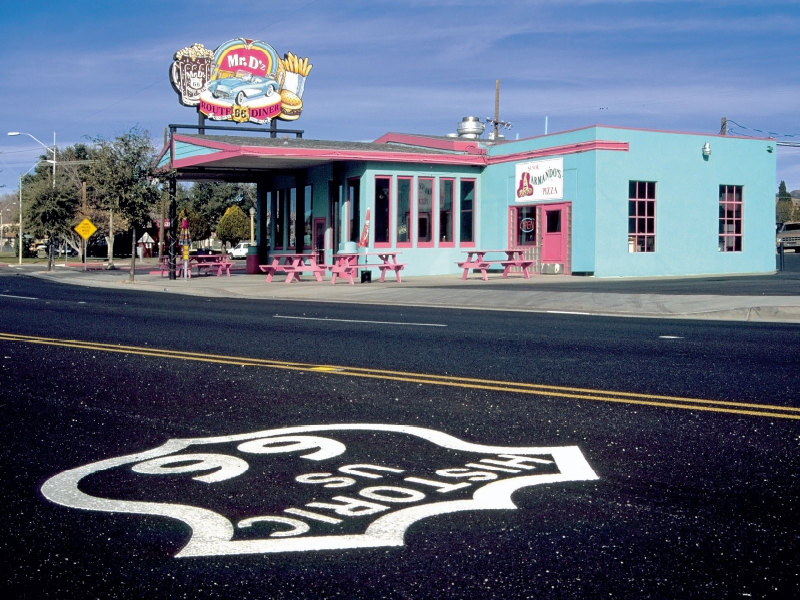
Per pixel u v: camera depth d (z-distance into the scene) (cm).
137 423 618
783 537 371
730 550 355
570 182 2848
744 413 626
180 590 320
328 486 453
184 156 3384
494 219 3209
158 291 2569
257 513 409
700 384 748
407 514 404
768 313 1443
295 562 345
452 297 1961
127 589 322
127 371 859
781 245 3197
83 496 442
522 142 3081
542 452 520
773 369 831
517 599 308
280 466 495
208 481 465
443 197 3200
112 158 3506
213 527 389
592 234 2767
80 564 347
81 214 5216
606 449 526
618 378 784
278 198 3653
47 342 1118
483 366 866
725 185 3025
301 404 678
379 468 487
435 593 314
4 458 523
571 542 365
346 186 3153
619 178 2788
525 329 1247
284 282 2777
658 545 361
